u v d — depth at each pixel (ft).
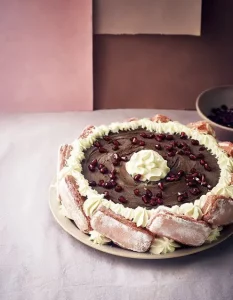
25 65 2.71
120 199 1.87
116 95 2.86
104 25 2.64
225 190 1.91
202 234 1.81
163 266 1.88
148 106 2.91
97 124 2.72
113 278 1.82
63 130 2.68
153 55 2.74
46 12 2.58
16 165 2.42
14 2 2.55
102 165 2.02
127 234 1.80
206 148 2.16
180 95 2.87
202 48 2.73
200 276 1.84
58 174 2.03
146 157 2.00
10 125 2.71
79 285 1.80
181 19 2.62
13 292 1.78
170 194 1.91
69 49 2.67
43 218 2.09
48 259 1.90
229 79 2.83
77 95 2.81
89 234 1.93
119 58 2.74
